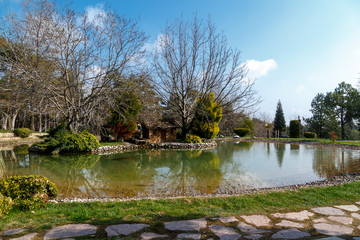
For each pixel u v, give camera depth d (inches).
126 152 687.7
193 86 958.4
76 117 729.6
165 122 1086.4
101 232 131.4
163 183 315.3
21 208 176.4
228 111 1019.3
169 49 957.8
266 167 439.2
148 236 126.3
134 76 752.3
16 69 605.0
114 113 858.1
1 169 234.2
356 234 130.5
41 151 639.1
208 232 132.6
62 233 130.3
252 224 145.4
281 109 1932.8
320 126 1541.6
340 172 381.1
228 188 289.0
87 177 352.8
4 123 1311.5
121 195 261.1
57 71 692.1
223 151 727.1
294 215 161.8
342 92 1360.7
